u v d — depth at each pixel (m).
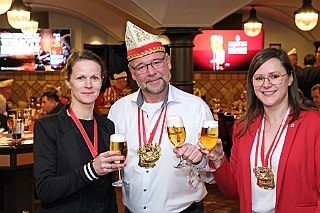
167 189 2.58
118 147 2.14
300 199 2.18
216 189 6.94
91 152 2.24
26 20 6.68
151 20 6.50
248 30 8.88
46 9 10.32
